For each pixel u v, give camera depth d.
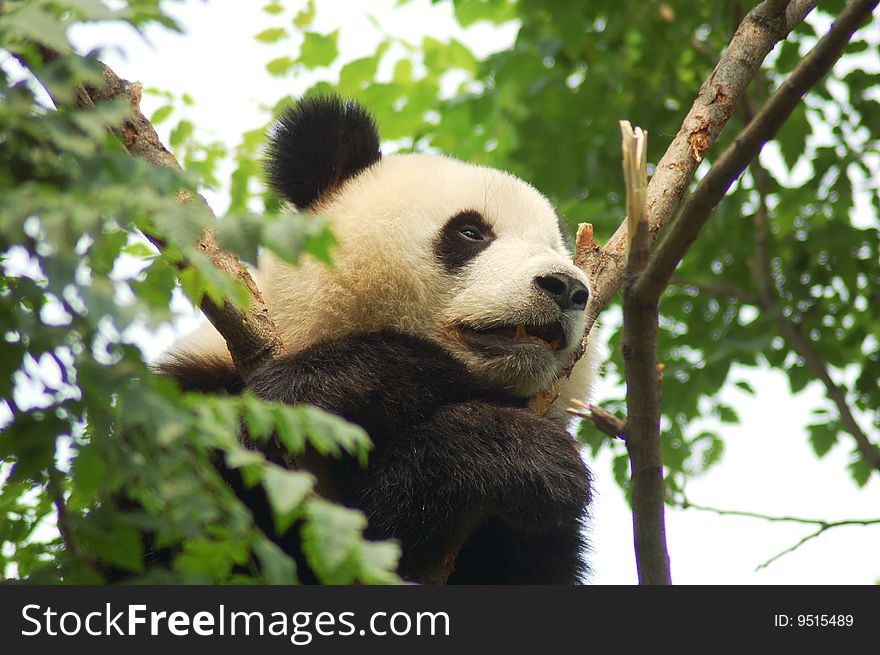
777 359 17.30
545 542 10.38
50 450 4.94
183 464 5.02
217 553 5.03
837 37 6.80
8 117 4.59
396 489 8.54
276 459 8.51
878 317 16.95
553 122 18.33
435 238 10.81
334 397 8.70
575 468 8.77
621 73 18.69
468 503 8.53
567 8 17.45
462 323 10.44
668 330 17.70
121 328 4.12
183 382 10.01
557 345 10.38
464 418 8.86
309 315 10.32
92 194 4.52
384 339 9.67
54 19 4.57
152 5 4.78
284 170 11.43
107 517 5.18
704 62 18.81
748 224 17.92
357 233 10.63
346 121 11.55
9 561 7.09
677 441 16.25
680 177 9.62
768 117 6.73
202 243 8.13
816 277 17.20
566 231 12.97
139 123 7.64
